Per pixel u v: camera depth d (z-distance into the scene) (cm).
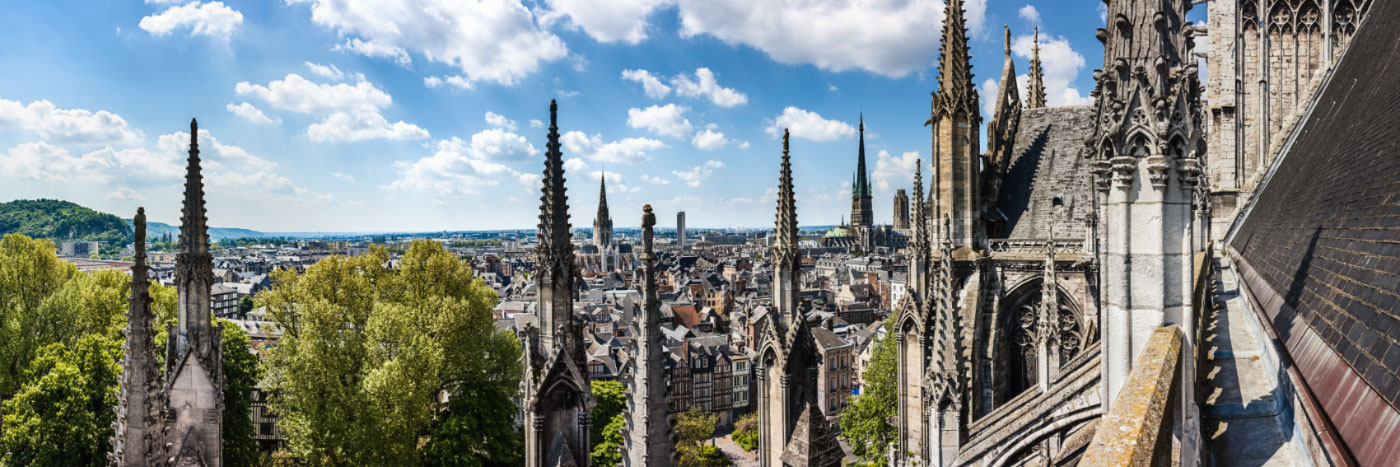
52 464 4844
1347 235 1364
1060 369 2931
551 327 1917
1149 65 1112
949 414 2678
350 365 5681
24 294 6794
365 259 6844
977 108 3478
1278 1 4081
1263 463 990
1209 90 4272
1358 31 3403
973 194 3484
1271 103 4112
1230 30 4181
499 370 6469
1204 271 1745
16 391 6212
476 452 6278
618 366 13475
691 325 19000
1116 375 1180
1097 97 1212
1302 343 1155
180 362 2050
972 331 3341
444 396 9562
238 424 5703
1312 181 2230
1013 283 3806
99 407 5175
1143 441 723
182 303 2058
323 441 5281
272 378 5794
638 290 1834
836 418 13588
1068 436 2241
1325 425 859
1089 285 3606
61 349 5588
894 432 8094
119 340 6088
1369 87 2153
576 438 1919
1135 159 1142
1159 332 1096
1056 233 3819
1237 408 1171
